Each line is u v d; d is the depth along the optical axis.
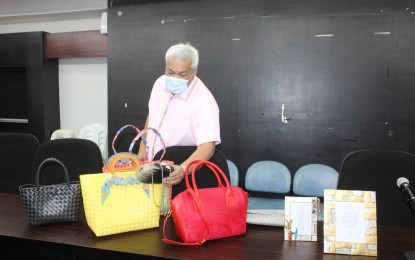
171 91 1.84
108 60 3.40
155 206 1.29
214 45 3.09
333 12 2.82
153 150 1.89
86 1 3.69
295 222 1.21
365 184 1.48
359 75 2.82
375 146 2.83
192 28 3.14
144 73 3.30
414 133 2.74
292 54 2.93
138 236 1.22
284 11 2.92
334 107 2.89
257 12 2.97
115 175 1.22
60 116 4.07
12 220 1.37
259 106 3.04
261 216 1.34
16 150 2.12
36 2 3.84
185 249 1.12
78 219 1.38
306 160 2.99
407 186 1.24
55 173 1.82
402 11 2.69
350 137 2.88
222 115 3.12
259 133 3.07
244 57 3.03
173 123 1.88
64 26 3.99
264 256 1.08
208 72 3.12
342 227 1.11
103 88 3.91
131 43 3.32
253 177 2.83
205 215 1.16
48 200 1.30
